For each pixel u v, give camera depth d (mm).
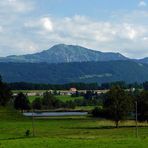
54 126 153500
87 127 151000
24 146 74375
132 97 170250
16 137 100625
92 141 81750
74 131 126000
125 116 161875
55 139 86625
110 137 93875
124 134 108250
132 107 165500
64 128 143125
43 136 101438
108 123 172625
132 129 135875
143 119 165625
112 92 164750
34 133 115500
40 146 74312
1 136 106688
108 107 163625
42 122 175000
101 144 76812
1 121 179125
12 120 186250
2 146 74250
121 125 163875
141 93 169000
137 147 73000
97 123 172625
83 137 94062
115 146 74062
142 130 129875
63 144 76938
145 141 81438
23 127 145750
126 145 75375
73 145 75562
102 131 125062
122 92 165375
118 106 162125
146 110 164750
